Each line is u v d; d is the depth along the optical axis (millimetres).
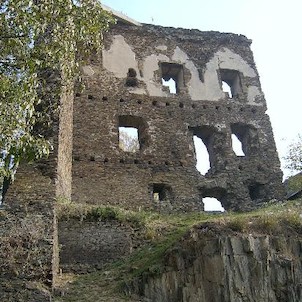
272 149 21641
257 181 20641
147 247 13617
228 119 21938
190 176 19875
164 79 23641
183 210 18906
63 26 9727
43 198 11969
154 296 11297
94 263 13156
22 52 9164
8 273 10445
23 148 8758
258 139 21766
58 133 13406
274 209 16156
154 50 22828
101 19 10773
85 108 19922
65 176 15523
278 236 12969
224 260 11781
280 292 11805
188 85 22391
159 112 21141
